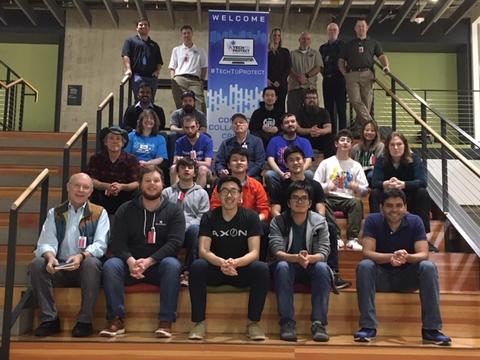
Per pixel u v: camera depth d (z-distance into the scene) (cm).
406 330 336
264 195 400
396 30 966
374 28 968
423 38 973
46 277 318
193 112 559
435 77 1017
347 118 771
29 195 318
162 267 323
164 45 964
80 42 962
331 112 685
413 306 338
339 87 673
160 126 574
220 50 559
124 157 430
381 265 341
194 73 652
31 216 429
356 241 422
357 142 557
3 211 442
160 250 334
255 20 561
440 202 478
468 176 701
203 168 462
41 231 353
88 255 328
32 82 1013
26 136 585
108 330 313
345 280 379
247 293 337
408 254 330
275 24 974
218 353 296
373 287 324
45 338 304
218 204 397
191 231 364
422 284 319
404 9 888
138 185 416
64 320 332
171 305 317
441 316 342
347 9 877
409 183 422
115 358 294
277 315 338
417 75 1018
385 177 440
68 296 333
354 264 408
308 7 941
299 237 346
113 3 934
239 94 558
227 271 321
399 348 298
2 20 935
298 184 347
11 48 1018
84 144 448
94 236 342
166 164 497
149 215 346
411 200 427
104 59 961
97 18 969
